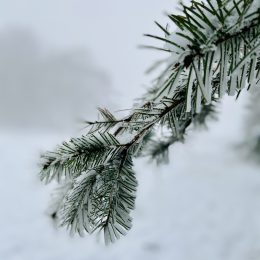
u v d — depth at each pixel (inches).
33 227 362.0
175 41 25.4
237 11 26.2
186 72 35.2
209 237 331.6
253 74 28.3
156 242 320.2
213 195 489.7
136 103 43.6
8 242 325.7
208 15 27.0
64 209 36.4
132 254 293.3
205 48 24.7
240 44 26.4
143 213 408.8
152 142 72.9
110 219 34.5
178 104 36.3
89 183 36.1
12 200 468.4
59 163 36.2
